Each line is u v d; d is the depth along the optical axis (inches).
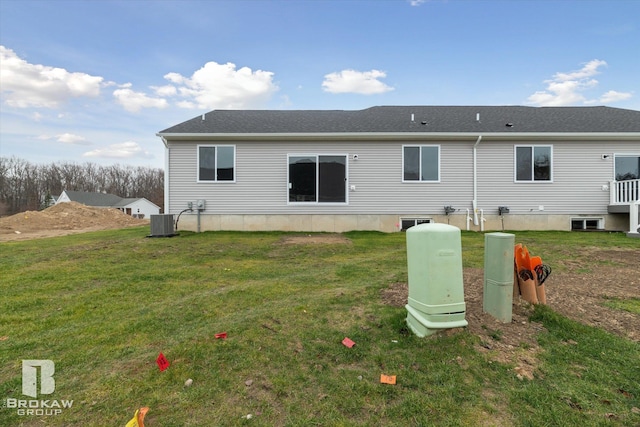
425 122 493.0
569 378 87.1
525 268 132.5
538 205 457.1
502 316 118.3
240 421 71.9
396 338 110.0
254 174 462.0
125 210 2113.7
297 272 221.6
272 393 81.8
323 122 501.0
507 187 459.2
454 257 107.2
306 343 107.5
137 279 200.8
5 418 74.1
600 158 452.8
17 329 124.7
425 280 107.9
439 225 110.6
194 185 458.9
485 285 125.4
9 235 544.1
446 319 106.0
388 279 190.1
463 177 461.1
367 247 327.6
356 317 129.3
